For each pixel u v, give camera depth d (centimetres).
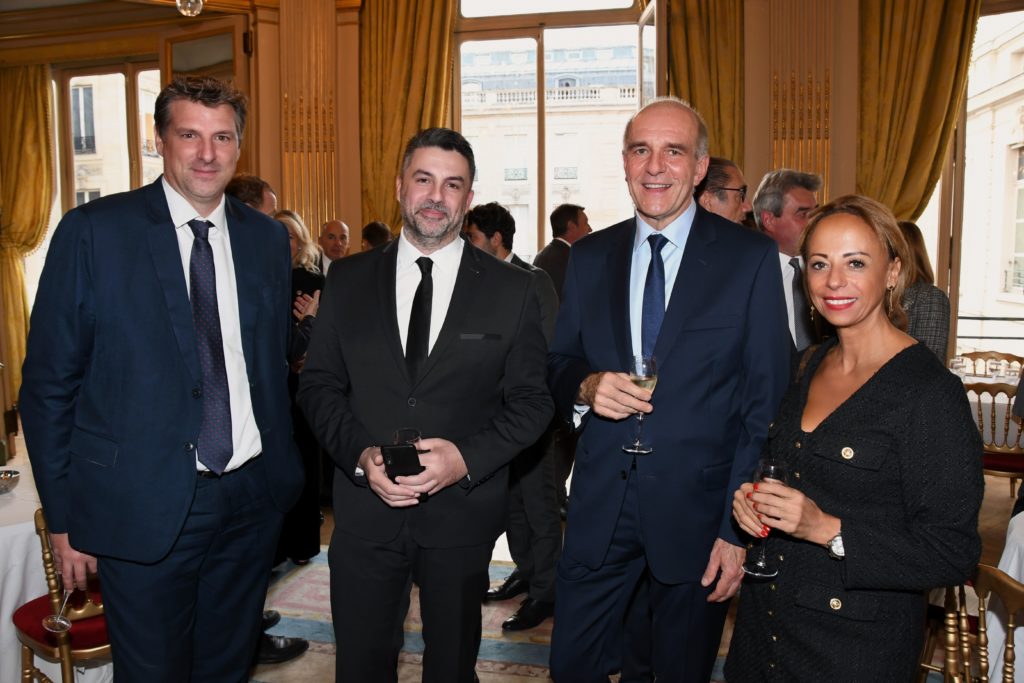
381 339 199
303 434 336
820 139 572
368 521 195
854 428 150
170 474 181
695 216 199
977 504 140
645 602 228
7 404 780
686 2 586
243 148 675
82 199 827
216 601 200
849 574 142
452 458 188
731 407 188
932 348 282
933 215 604
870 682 146
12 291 816
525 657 299
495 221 349
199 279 189
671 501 186
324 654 301
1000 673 210
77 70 809
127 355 180
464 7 692
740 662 168
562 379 201
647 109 194
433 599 197
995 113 585
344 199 662
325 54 654
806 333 276
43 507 184
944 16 555
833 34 566
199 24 701
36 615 227
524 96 700
